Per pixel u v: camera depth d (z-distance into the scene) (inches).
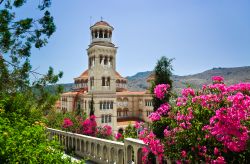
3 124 285.9
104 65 2529.5
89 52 2608.3
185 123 349.7
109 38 2566.4
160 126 426.0
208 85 361.7
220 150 311.4
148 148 448.5
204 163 345.7
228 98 312.0
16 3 496.4
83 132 1052.5
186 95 378.3
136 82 7194.9
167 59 575.8
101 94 2502.5
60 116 1202.6
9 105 493.7
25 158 229.9
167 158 393.1
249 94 325.7
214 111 327.6
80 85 3240.7
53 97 584.4
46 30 542.0
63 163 272.8
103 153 621.0
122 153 563.2
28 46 543.2
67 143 807.1
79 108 2760.8
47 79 577.6
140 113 3176.7
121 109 3095.5
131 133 794.8
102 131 1097.4
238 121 281.7
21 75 552.1
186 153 345.1
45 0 525.3
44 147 259.0
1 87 541.0
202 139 327.3
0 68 535.5
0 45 515.2
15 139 243.9
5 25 492.4
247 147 286.7
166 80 559.2
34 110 551.2
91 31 2576.3
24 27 512.4
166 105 419.2
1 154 221.5
